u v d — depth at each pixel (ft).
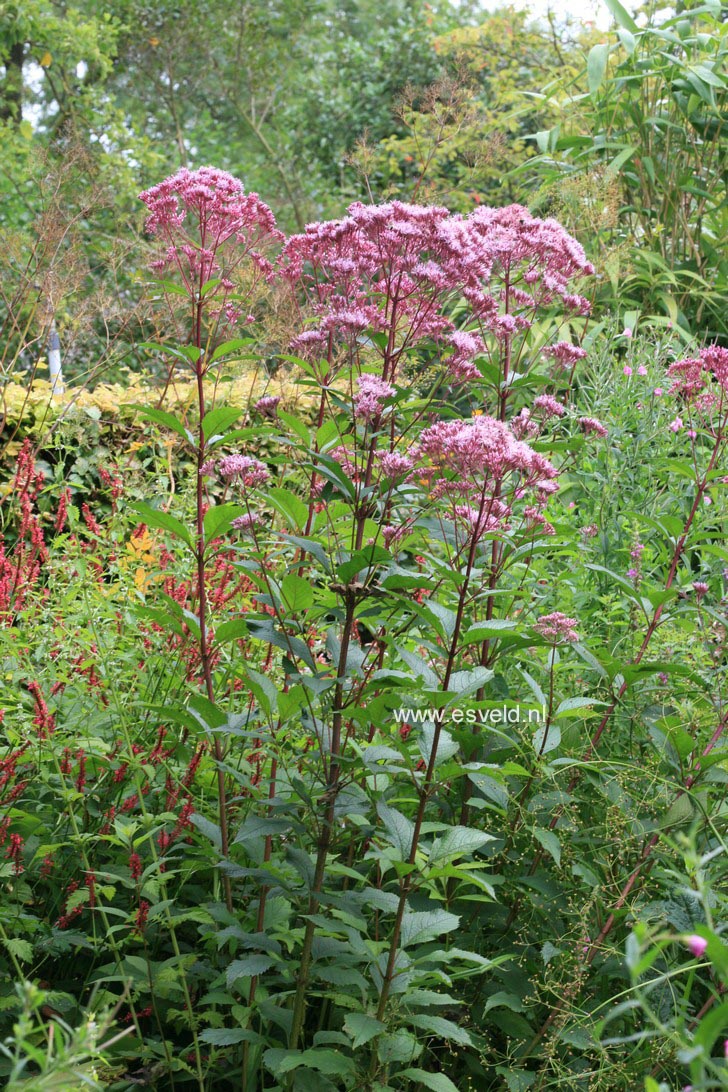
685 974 8.19
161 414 8.18
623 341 18.31
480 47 38.04
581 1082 7.88
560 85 25.70
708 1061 4.26
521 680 10.76
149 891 7.88
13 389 17.58
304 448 8.52
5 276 17.54
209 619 9.91
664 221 23.54
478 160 19.12
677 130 23.12
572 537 10.85
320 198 46.93
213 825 8.14
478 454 7.65
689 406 11.68
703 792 8.45
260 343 13.38
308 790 8.26
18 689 9.52
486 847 8.90
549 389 17.01
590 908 8.23
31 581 10.62
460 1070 8.56
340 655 7.59
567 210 21.94
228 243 9.59
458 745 7.50
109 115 40.27
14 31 38.37
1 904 8.29
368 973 7.99
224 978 7.81
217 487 15.83
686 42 22.54
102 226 28.02
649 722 8.95
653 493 13.67
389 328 8.62
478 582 9.45
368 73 50.44
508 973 8.31
